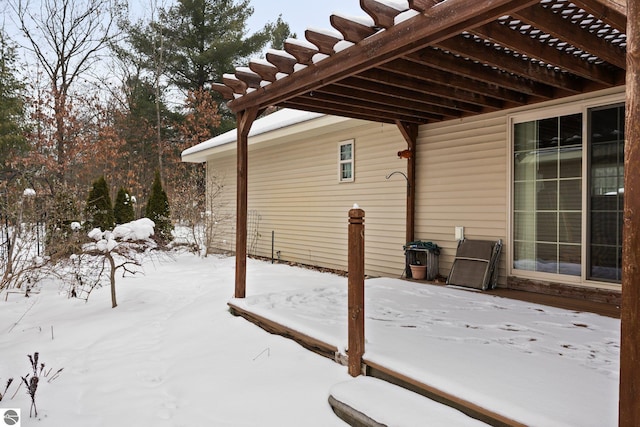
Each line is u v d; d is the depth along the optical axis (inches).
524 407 84.6
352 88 191.9
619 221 173.0
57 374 136.1
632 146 62.8
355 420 98.7
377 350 119.0
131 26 770.2
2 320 198.8
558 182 193.0
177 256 408.5
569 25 123.3
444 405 96.6
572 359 112.3
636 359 62.4
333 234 326.3
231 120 831.1
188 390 122.1
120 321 193.8
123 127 746.2
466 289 210.7
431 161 249.6
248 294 225.8
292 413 105.7
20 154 594.6
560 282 192.1
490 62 147.8
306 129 301.4
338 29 122.7
